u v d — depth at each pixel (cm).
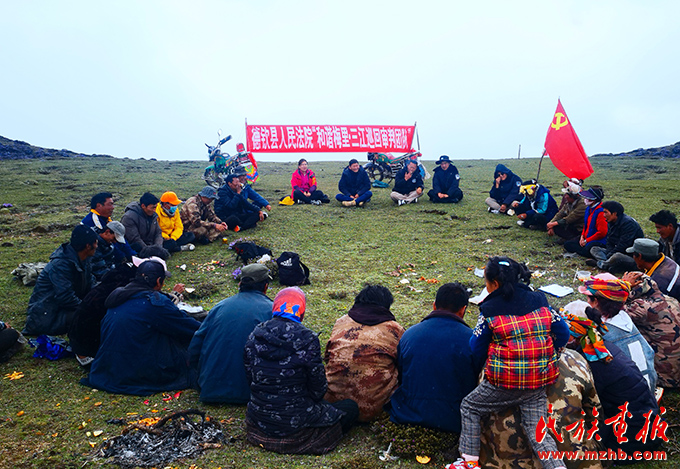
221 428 371
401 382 389
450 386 355
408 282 695
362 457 344
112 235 635
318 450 349
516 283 324
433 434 350
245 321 412
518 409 332
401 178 1269
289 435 348
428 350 362
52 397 421
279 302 376
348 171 1263
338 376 391
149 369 436
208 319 427
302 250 861
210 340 416
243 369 407
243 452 346
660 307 425
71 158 2517
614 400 349
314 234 968
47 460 331
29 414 393
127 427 363
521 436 327
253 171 1431
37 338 505
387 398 386
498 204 1132
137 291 445
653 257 514
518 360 312
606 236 771
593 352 354
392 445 349
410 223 1057
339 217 1123
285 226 1029
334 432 360
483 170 2061
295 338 355
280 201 1282
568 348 381
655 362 427
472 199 1330
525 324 313
